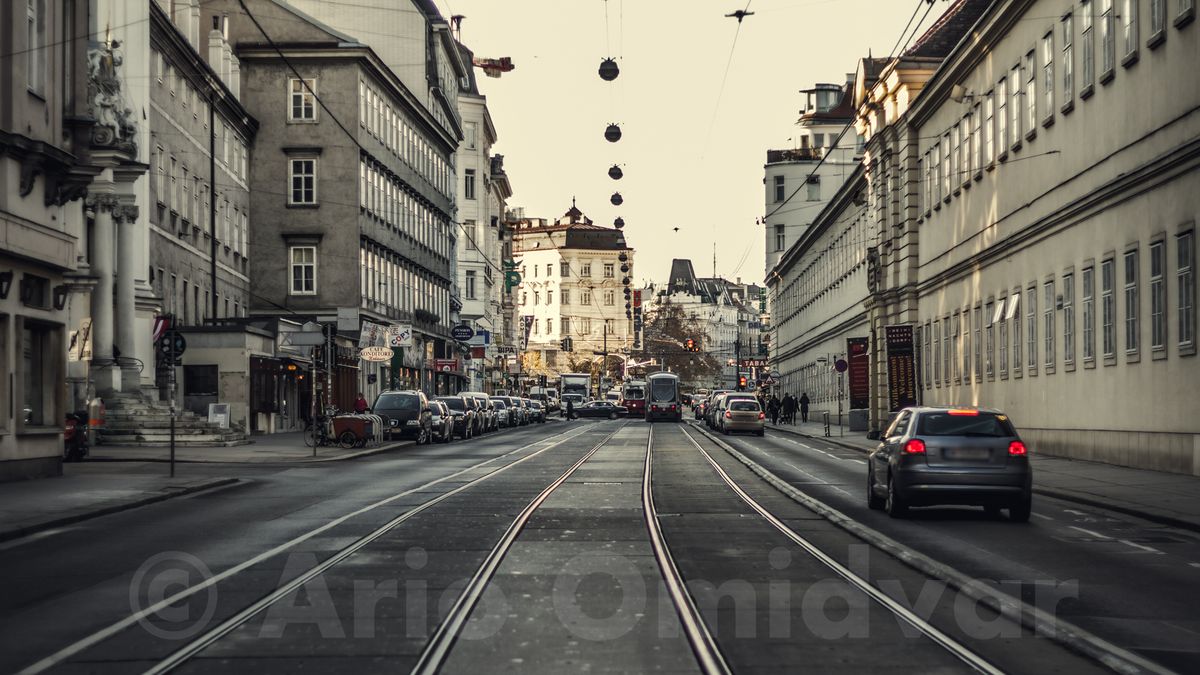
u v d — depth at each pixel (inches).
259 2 2682.1
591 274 7726.4
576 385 4766.2
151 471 1213.1
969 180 1819.6
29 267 1070.4
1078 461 1339.8
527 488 1036.5
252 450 1601.9
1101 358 1291.8
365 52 2672.2
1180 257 1083.9
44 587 506.3
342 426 1708.9
